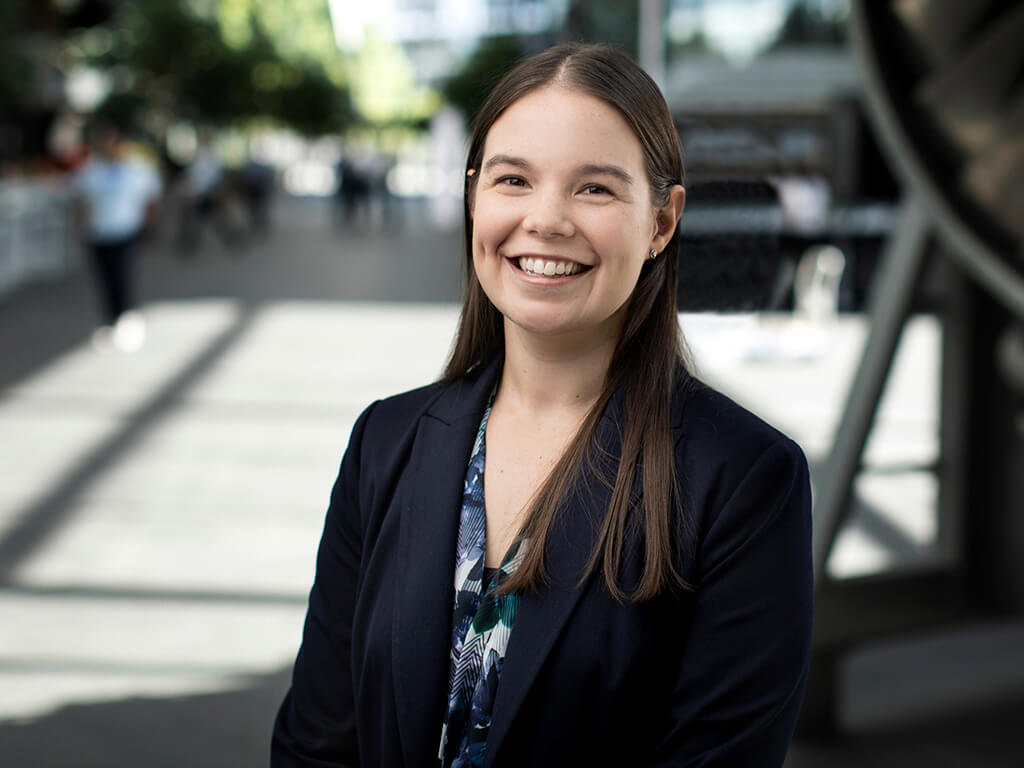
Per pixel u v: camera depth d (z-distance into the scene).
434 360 10.27
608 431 1.28
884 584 3.76
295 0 39.59
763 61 14.77
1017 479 3.72
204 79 31.05
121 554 5.12
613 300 1.26
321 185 74.69
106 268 10.57
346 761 1.40
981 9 2.99
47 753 3.39
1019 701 3.76
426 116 73.94
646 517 1.21
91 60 29.69
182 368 9.66
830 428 7.48
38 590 4.68
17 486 6.14
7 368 9.56
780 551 1.21
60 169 19.52
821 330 10.61
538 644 1.21
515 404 1.37
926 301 3.88
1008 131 3.03
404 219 34.25
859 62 3.18
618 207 1.24
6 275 14.84
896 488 6.25
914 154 3.17
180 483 6.24
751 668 1.20
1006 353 3.57
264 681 3.91
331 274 17.73
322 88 41.88
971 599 3.80
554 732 1.21
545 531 1.24
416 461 1.37
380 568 1.35
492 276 1.29
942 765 3.31
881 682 3.93
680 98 14.74
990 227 3.10
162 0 29.92
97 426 7.54
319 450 7.00
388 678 1.31
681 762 1.21
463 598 1.29
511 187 1.27
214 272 17.81
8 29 19.73
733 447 1.23
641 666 1.21
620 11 15.25
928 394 8.81
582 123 1.23
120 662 4.03
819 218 11.57
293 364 9.94
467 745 1.27
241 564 5.02
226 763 3.37
